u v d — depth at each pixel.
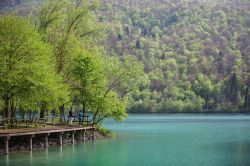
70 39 63.53
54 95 54.69
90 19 65.88
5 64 50.12
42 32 62.44
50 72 54.97
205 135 76.31
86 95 63.22
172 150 52.53
